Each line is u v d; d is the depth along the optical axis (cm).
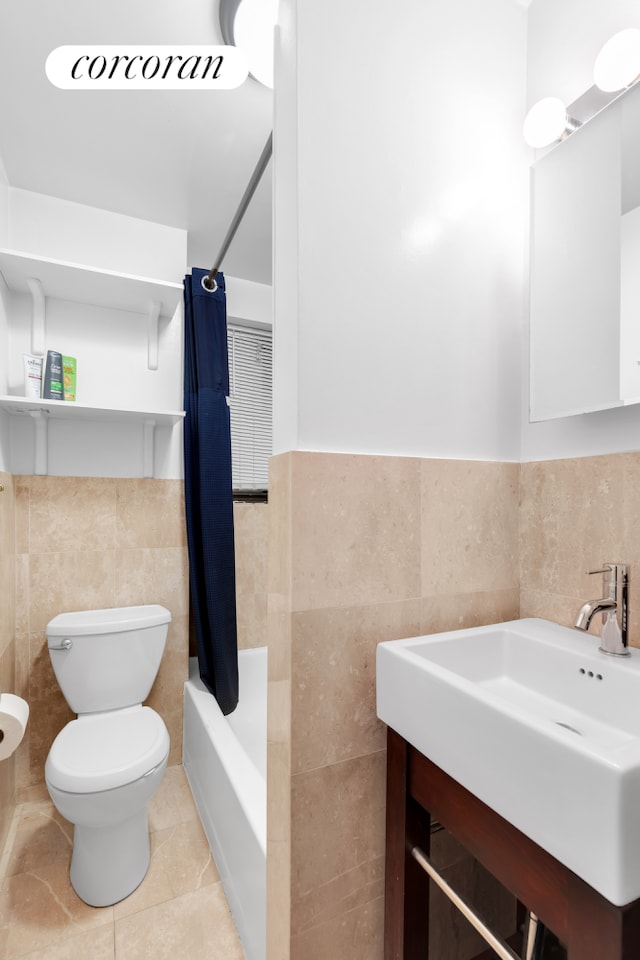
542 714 88
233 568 211
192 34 126
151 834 164
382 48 98
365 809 95
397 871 90
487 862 69
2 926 129
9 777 167
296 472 88
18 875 146
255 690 229
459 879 106
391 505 98
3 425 171
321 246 91
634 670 78
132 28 124
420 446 102
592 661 84
